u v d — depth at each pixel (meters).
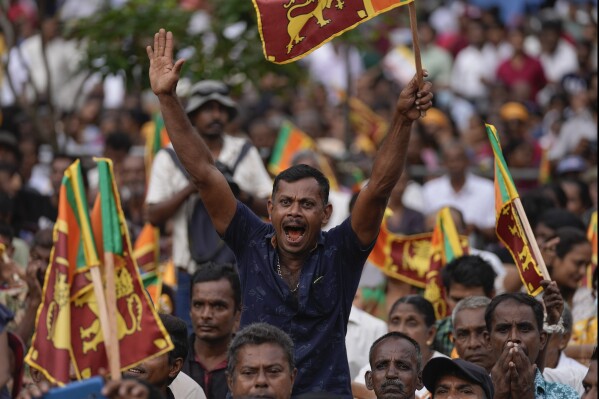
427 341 31.09
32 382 27.02
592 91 51.75
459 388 24.53
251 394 22.94
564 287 33.75
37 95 45.50
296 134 45.78
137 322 23.11
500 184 27.94
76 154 47.50
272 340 23.19
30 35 55.34
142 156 44.47
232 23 42.25
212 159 24.77
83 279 22.98
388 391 26.05
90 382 20.95
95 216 23.66
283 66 44.22
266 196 36.19
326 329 24.38
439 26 67.31
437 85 63.00
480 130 53.62
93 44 41.97
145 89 42.25
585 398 23.31
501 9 65.75
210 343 29.39
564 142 51.03
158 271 36.69
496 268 37.16
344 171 49.31
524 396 26.00
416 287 36.44
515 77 61.06
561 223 35.81
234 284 29.42
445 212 34.25
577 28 64.12
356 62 61.94
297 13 24.75
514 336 26.78
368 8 24.69
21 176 44.72
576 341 33.50
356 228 24.53
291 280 24.50
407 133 24.17
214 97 35.72
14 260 34.97
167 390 27.23
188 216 35.16
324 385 24.30
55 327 22.62
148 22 41.62
